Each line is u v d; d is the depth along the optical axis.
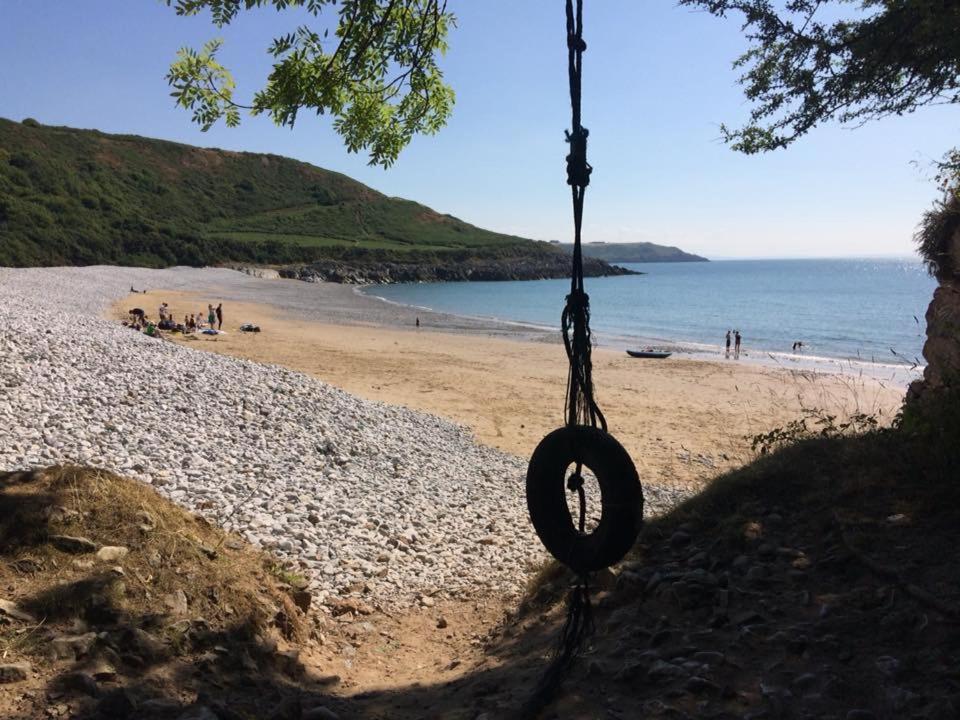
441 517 10.61
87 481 5.45
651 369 32.16
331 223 167.75
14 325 16.47
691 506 6.79
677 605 4.93
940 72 5.82
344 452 12.90
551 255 180.12
